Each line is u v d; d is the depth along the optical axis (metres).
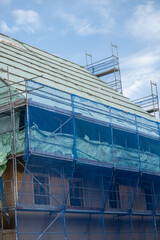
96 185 25.33
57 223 22.19
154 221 29.23
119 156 26.53
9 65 26.17
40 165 21.75
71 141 23.52
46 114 22.61
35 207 21.05
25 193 20.80
